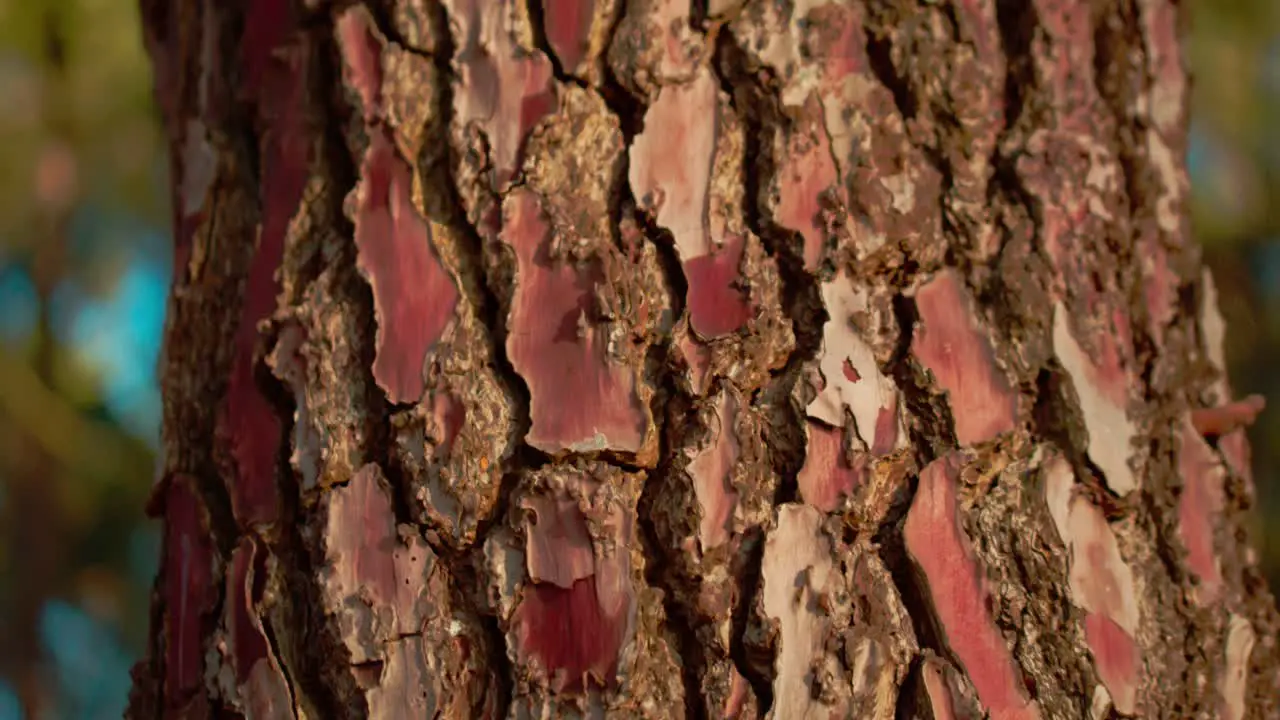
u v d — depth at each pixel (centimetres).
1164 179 117
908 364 109
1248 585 115
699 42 110
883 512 108
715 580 106
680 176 109
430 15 111
